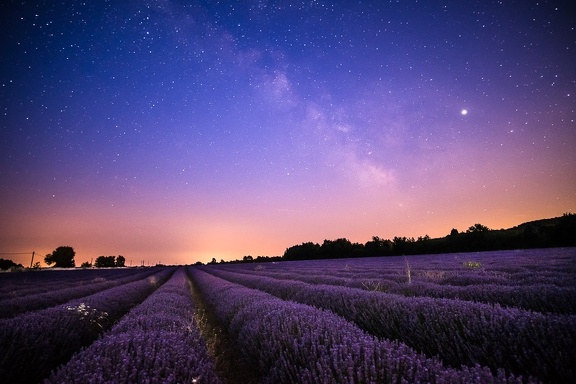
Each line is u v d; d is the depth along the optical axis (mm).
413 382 2010
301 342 3264
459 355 3037
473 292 6160
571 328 2709
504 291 5797
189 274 41844
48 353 3754
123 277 28797
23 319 4809
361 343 2830
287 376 2854
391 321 4355
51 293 12078
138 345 2959
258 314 5410
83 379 2074
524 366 2584
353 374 2318
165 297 8906
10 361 3184
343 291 7371
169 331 4004
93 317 6199
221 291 11477
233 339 5918
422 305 4609
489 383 1853
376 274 14359
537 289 5500
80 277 28250
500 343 2920
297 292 9008
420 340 3641
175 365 2432
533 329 2898
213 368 2764
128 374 2279
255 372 4125
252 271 29297
